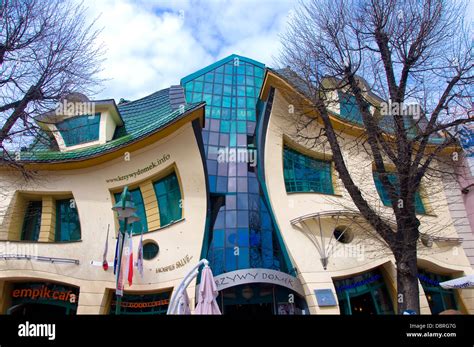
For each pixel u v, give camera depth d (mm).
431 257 20219
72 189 19438
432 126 10625
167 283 17688
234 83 25359
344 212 17922
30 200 19922
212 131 22828
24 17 11250
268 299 18391
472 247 21000
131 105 26172
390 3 11680
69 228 19406
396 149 11281
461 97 10875
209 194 20266
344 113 20484
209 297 11062
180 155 19703
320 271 18109
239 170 21453
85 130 21656
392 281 19172
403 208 10273
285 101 20234
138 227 19250
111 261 18094
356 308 19172
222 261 18625
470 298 20656
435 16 11453
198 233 18578
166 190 20062
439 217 21484
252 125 23375
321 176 21156
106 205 19312
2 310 17234
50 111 11820
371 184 20250
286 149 21234
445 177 13977
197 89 24828
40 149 21016
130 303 17969
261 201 20609
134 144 19562
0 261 17109
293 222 19016
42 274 17266
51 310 18125
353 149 20750
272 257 19062
